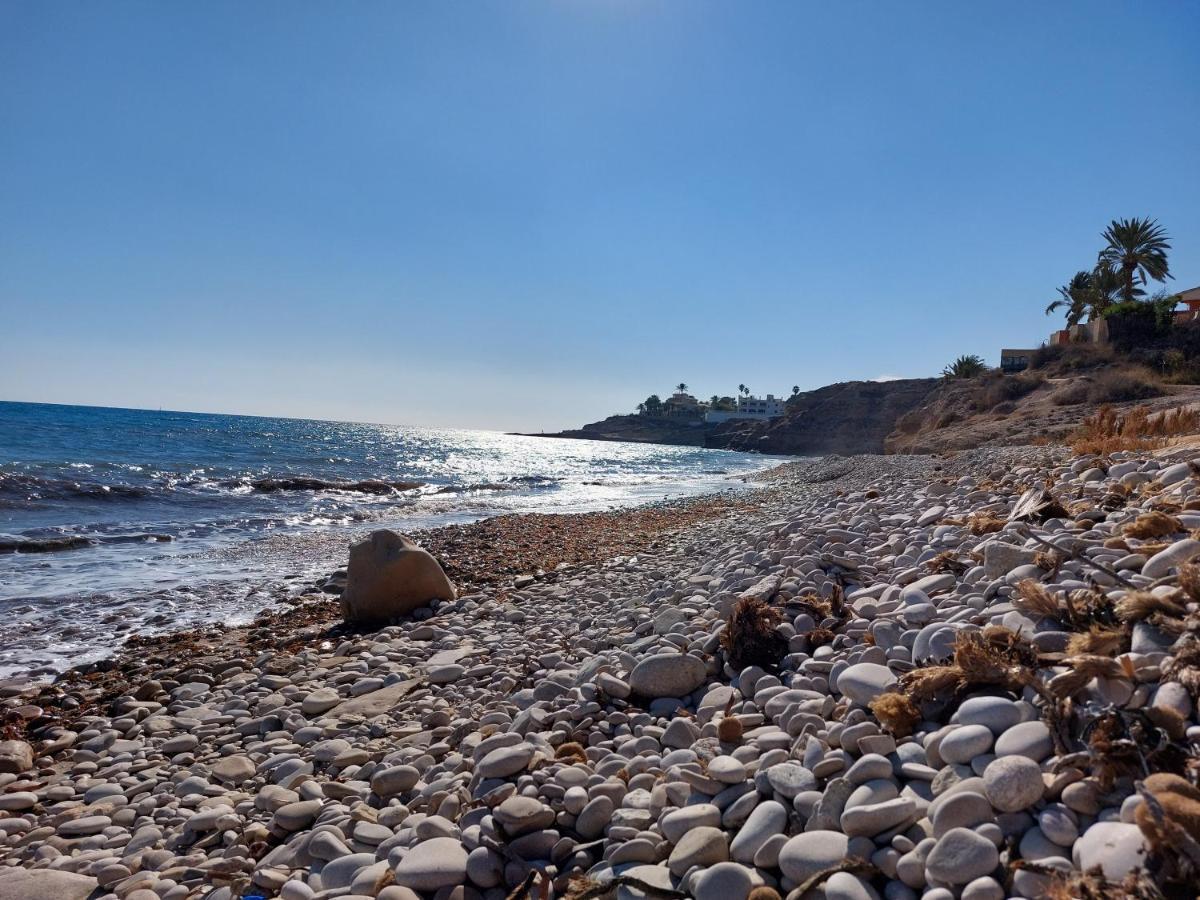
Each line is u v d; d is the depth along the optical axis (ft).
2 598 33.12
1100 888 6.31
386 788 13.37
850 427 306.76
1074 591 11.91
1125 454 28.37
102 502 65.41
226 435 188.24
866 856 8.05
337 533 53.93
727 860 8.98
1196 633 8.93
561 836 10.42
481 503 82.17
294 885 10.46
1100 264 170.60
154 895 11.05
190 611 31.53
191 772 16.06
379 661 22.89
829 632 14.62
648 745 12.64
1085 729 8.36
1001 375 161.07
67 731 19.30
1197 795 6.71
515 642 23.02
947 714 10.03
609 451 306.55
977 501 24.97
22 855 13.05
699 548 35.55
